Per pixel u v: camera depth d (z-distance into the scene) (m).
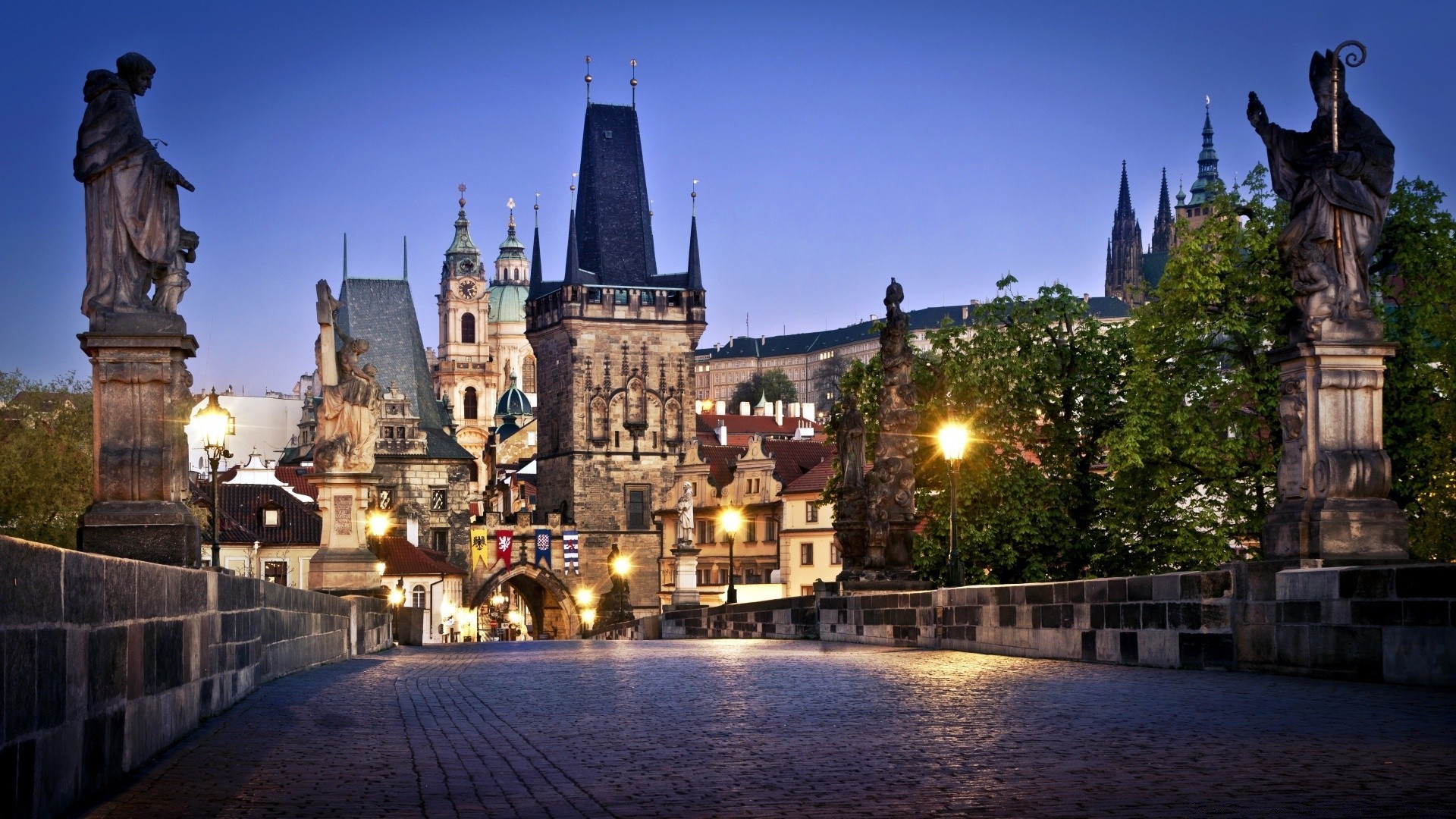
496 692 24.56
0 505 76.38
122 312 19.77
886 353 47.38
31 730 10.09
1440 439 54.56
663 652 41.62
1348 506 22.20
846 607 46.12
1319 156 23.00
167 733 15.65
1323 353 22.50
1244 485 60.97
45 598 10.47
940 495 72.50
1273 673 22.28
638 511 188.75
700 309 191.75
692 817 11.23
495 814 11.53
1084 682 23.14
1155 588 25.75
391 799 12.37
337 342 51.19
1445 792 11.27
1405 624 19.41
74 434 80.00
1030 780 12.62
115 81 20.00
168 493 19.77
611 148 194.88
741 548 158.12
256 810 11.78
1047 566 72.94
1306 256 22.77
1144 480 63.44
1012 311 76.94
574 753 15.46
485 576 179.75
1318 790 11.50
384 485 178.75
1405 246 57.44
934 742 15.59
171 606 15.88
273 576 129.50
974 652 35.22
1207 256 60.97
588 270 192.25
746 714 19.48
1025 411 73.88
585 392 188.62
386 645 50.91
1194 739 14.91
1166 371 62.44
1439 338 56.50
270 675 26.14
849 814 11.19
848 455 48.16
